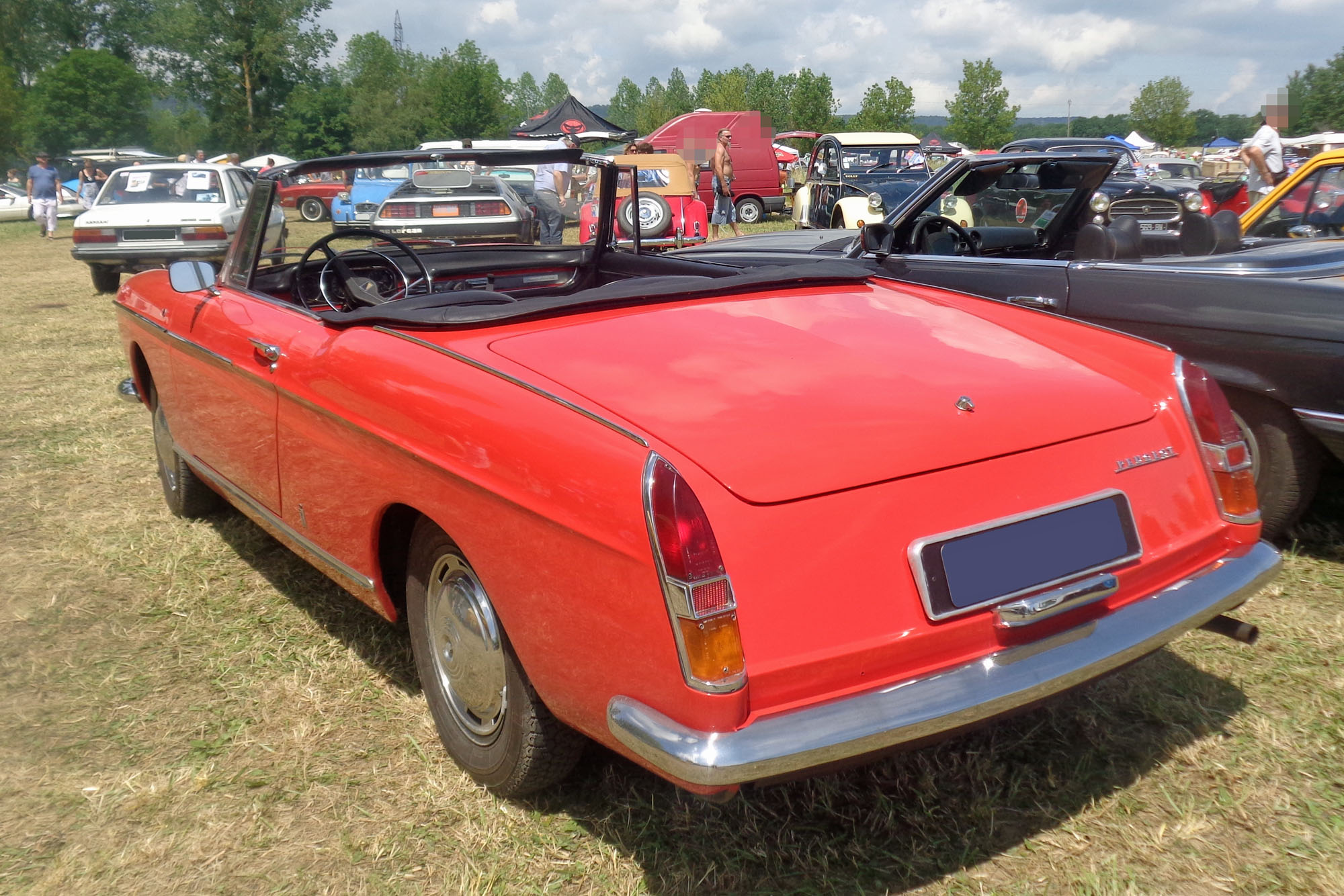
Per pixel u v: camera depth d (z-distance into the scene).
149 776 2.63
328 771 2.64
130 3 70.12
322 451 2.81
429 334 2.59
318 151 63.78
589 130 29.27
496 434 2.16
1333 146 27.09
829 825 2.36
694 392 2.19
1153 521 2.29
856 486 1.97
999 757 2.59
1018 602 2.04
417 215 3.74
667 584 1.79
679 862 2.25
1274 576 2.41
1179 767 2.52
